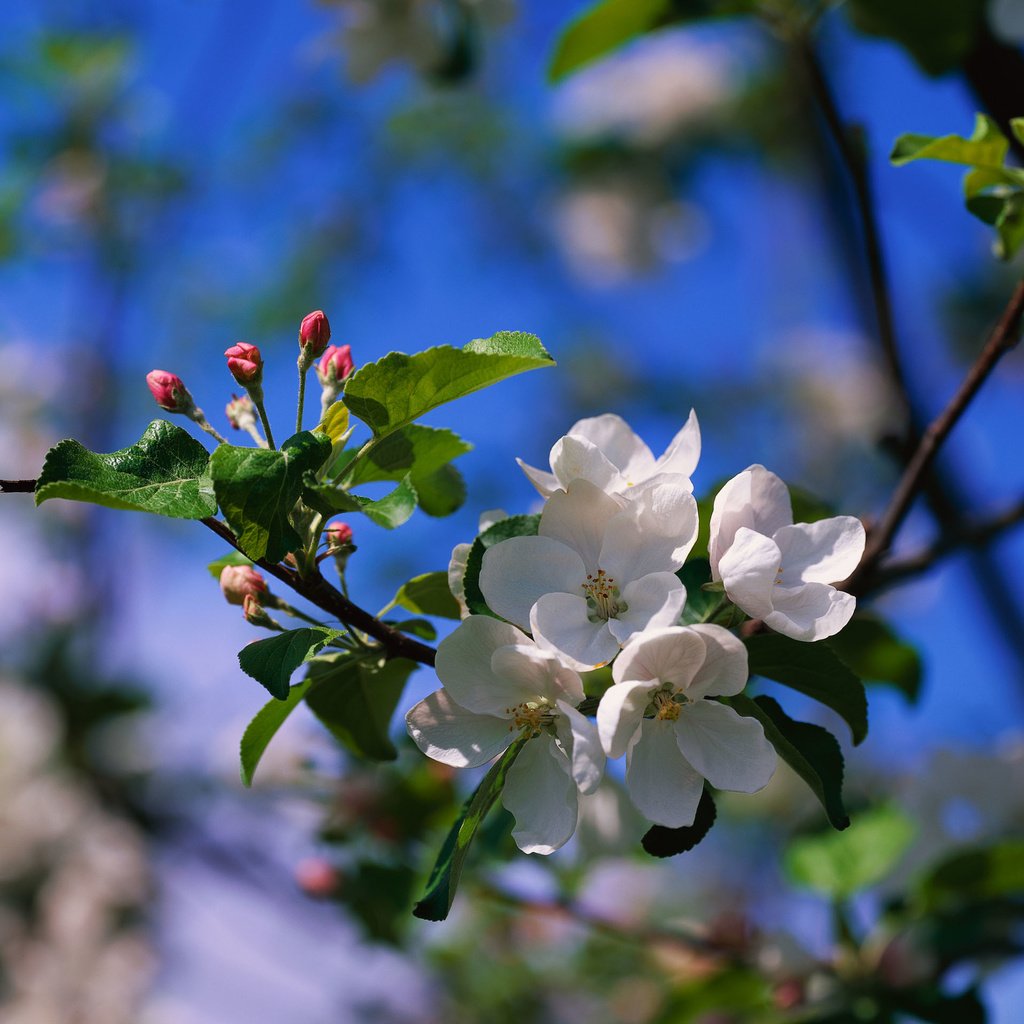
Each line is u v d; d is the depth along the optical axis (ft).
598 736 2.05
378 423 2.21
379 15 4.00
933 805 3.06
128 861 5.04
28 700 5.11
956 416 2.46
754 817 4.11
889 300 2.78
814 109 4.03
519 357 2.19
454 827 2.17
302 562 2.17
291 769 3.00
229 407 2.25
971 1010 2.76
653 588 2.10
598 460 2.16
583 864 2.73
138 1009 4.91
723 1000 2.91
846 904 2.89
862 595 2.55
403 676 2.33
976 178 2.39
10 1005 4.98
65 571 5.47
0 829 5.05
